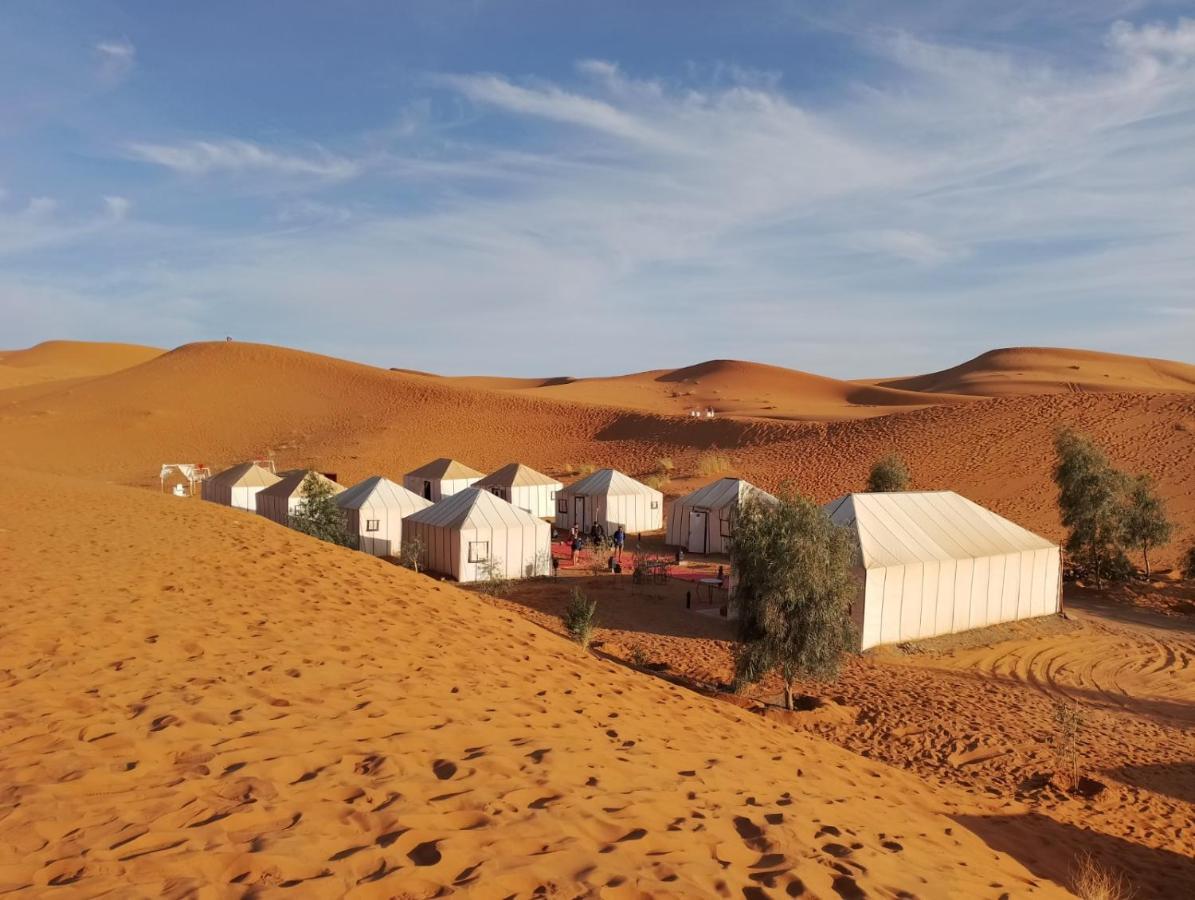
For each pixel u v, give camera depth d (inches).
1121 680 725.3
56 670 251.9
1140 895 314.2
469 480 1802.4
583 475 2178.9
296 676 273.0
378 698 259.9
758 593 592.1
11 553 446.0
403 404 3216.0
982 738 550.3
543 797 201.2
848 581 603.2
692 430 2620.6
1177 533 1309.1
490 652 374.9
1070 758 517.3
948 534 904.3
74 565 425.4
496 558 1099.3
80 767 176.7
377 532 1311.5
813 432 2308.1
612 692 361.7
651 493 1598.2
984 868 253.1
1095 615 978.1
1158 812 443.5
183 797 167.6
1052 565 956.6
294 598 404.5
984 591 891.4
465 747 230.1
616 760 249.8
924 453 1888.5
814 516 596.1
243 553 515.2
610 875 162.9
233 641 309.1
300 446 2763.3
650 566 1146.7
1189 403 1887.3
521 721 268.1
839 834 231.9
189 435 2918.3
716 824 212.4
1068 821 399.2
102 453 2696.9
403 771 200.4
